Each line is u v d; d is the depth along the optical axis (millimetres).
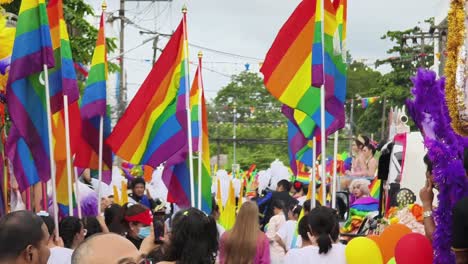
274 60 12695
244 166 77375
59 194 14320
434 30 27016
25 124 12344
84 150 14672
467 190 7895
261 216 18297
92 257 5602
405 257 8477
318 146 14516
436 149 7984
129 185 22000
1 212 12820
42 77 12477
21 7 12336
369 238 9438
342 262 9789
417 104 8398
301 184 20953
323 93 12117
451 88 7613
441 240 8031
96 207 14938
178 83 14211
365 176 17641
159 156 14289
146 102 14289
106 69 14695
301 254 9875
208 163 15031
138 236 11375
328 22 12781
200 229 7566
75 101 13555
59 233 10727
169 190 14680
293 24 12656
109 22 45219
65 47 13406
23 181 12625
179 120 14156
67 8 27391
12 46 13258
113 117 49594
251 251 9602
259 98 88562
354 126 61719
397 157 14031
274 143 78875
